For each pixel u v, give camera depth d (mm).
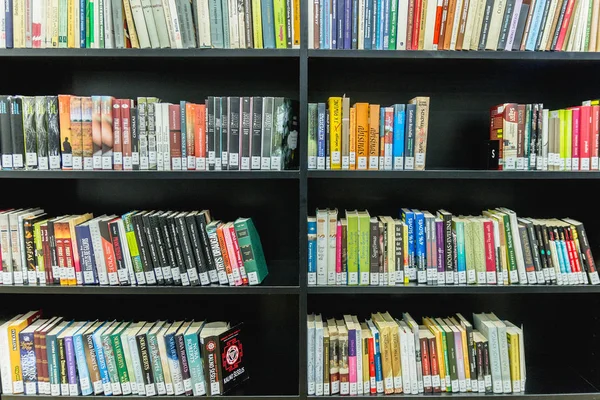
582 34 1232
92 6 1214
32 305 1600
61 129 1246
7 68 1411
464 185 1572
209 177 1229
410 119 1238
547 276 1307
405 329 1354
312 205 1583
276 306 1641
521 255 1302
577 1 1216
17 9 1209
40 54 1212
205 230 1287
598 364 1387
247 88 1530
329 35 1214
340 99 1229
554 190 1564
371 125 1243
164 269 1294
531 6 1212
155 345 1329
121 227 1284
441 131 1542
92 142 1250
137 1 1202
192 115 1250
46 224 1276
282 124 1242
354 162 1251
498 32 1219
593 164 1251
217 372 1344
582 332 1485
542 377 1456
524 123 1260
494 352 1335
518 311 1636
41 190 1557
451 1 1195
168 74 1522
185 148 1257
